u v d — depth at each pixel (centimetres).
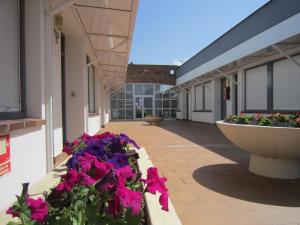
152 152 657
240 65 1184
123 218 123
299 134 351
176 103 2717
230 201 321
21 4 334
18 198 113
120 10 512
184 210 295
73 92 688
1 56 286
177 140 898
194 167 495
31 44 342
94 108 1132
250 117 449
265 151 400
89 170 140
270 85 1058
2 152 232
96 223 119
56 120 493
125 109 2656
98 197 122
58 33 516
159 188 146
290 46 828
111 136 262
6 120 281
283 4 930
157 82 2702
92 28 635
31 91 344
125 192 120
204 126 1570
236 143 439
